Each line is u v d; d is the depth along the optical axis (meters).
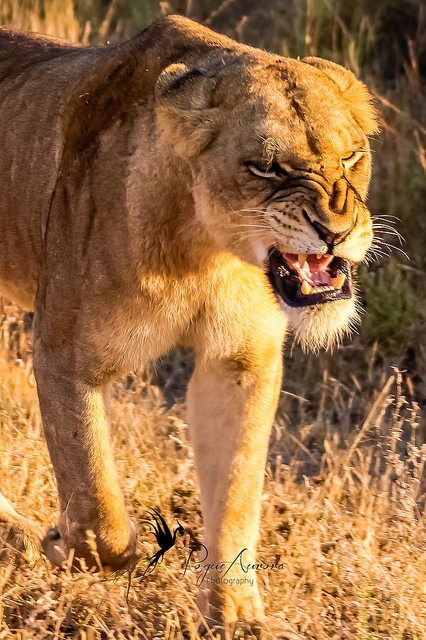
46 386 7.96
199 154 7.42
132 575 8.17
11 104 8.87
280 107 7.24
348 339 12.15
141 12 16.27
